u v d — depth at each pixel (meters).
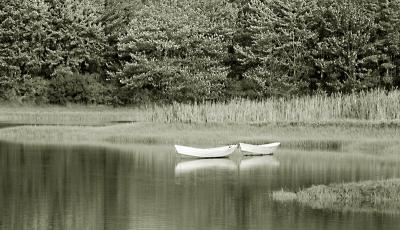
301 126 71.31
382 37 103.88
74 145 66.38
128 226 34.47
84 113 101.56
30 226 34.59
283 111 75.19
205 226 34.34
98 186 44.66
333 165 53.16
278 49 103.69
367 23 101.12
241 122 74.81
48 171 50.31
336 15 102.06
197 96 103.00
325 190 40.75
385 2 104.00
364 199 38.59
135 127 75.38
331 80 102.19
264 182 45.97
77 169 51.47
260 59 103.81
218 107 76.75
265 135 69.81
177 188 44.03
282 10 104.38
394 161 55.03
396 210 36.44
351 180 45.69
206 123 75.19
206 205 38.81
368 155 59.22
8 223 35.16
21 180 46.59
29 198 40.94
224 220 35.44
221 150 58.88
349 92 99.56
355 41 99.81
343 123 70.69
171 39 105.00
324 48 101.94
